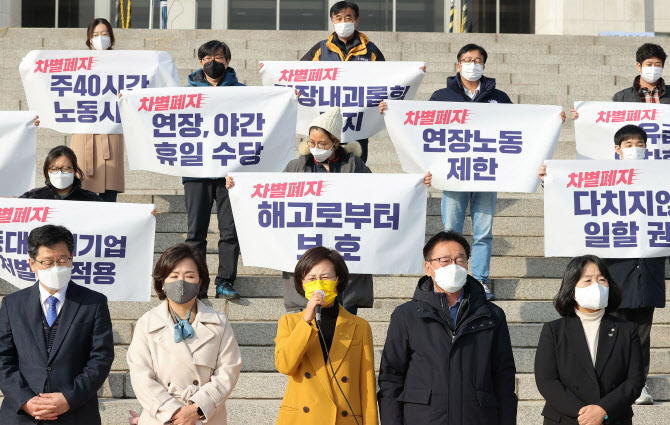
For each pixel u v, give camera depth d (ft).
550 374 17.33
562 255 21.98
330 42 27.81
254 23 63.26
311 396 16.01
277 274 26.48
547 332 17.62
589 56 42.32
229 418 20.88
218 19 63.10
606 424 16.80
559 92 38.60
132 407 20.81
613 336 17.31
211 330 16.51
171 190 31.83
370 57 27.71
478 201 24.56
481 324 16.21
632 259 21.79
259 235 21.16
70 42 41.47
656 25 60.08
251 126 23.93
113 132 25.86
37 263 16.93
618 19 59.82
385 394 16.35
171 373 16.14
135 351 16.31
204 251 24.67
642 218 21.72
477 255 24.57
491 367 16.28
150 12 63.21
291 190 21.16
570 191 22.04
